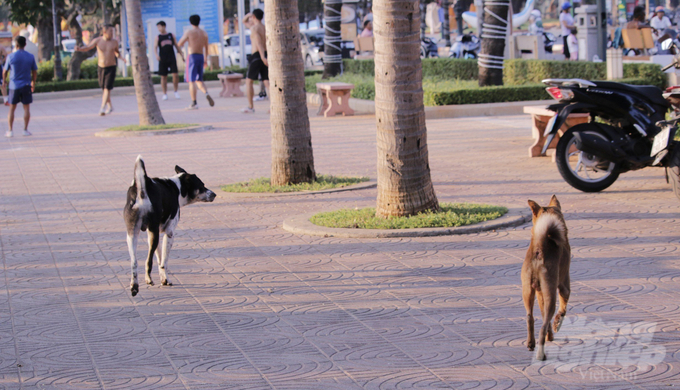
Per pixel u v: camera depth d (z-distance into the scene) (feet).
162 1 113.91
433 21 170.91
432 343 16.60
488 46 67.05
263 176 39.93
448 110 62.44
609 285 20.13
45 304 20.38
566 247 15.99
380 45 27.14
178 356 16.39
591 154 31.01
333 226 27.37
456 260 23.03
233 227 28.89
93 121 71.05
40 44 122.31
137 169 20.36
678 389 13.85
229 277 22.40
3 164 47.03
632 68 65.36
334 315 18.72
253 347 16.78
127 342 17.35
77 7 130.82
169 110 77.25
